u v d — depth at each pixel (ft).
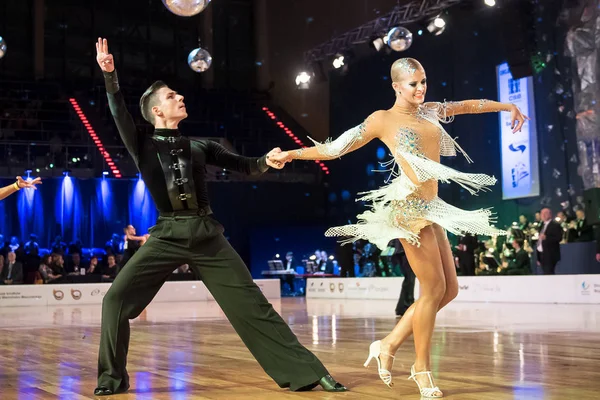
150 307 43.57
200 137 71.77
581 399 10.17
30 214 64.34
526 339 19.33
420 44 61.93
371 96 65.87
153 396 11.02
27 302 48.55
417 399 10.36
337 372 13.43
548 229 43.37
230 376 13.16
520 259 46.32
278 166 11.67
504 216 54.85
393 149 10.98
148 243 11.54
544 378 12.22
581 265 44.01
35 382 12.87
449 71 59.41
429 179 10.66
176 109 11.83
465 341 18.90
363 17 65.72
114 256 57.62
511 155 53.93
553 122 51.06
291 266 67.92
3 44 19.76
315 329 24.21
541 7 50.96
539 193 52.06
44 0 74.54
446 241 11.25
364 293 52.75
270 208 67.87
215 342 20.17
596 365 13.93
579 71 49.21
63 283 52.49
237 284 11.46
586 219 45.06
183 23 78.48
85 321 30.78
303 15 73.82
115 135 67.62
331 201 69.15
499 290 42.98
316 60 68.49
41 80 73.15
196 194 11.60
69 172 61.67
